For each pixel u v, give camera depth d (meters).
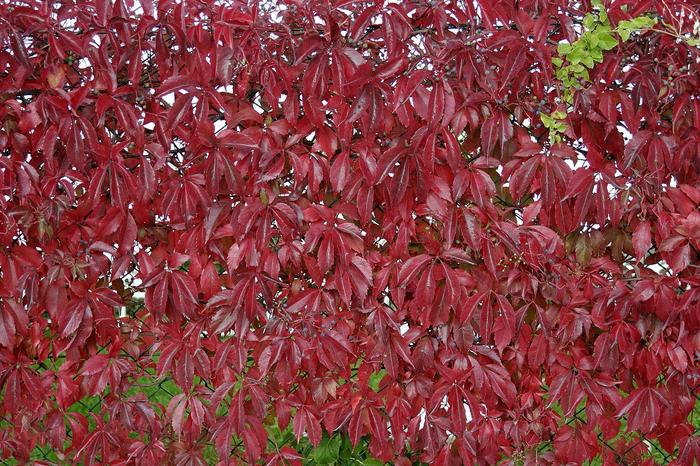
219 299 2.04
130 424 2.15
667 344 2.19
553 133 2.04
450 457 2.21
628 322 2.20
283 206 2.02
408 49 1.96
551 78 2.07
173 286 2.04
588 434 2.23
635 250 2.10
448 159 1.99
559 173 2.05
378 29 1.98
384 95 1.99
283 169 2.09
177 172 2.05
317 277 2.06
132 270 2.14
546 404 2.21
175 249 2.06
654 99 2.08
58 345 2.12
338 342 2.08
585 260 2.16
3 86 1.95
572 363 2.17
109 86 1.95
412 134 2.01
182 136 1.99
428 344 2.15
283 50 2.00
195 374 2.27
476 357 2.18
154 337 2.17
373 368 2.18
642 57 2.06
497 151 2.12
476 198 2.02
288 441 2.44
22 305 2.08
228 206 2.04
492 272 2.04
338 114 2.00
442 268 2.06
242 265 2.13
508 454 2.20
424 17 2.02
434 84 1.93
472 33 1.94
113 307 2.18
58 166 2.03
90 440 2.13
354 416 2.17
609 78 2.04
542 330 2.13
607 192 2.07
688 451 2.24
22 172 1.99
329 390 2.16
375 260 2.10
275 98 1.99
